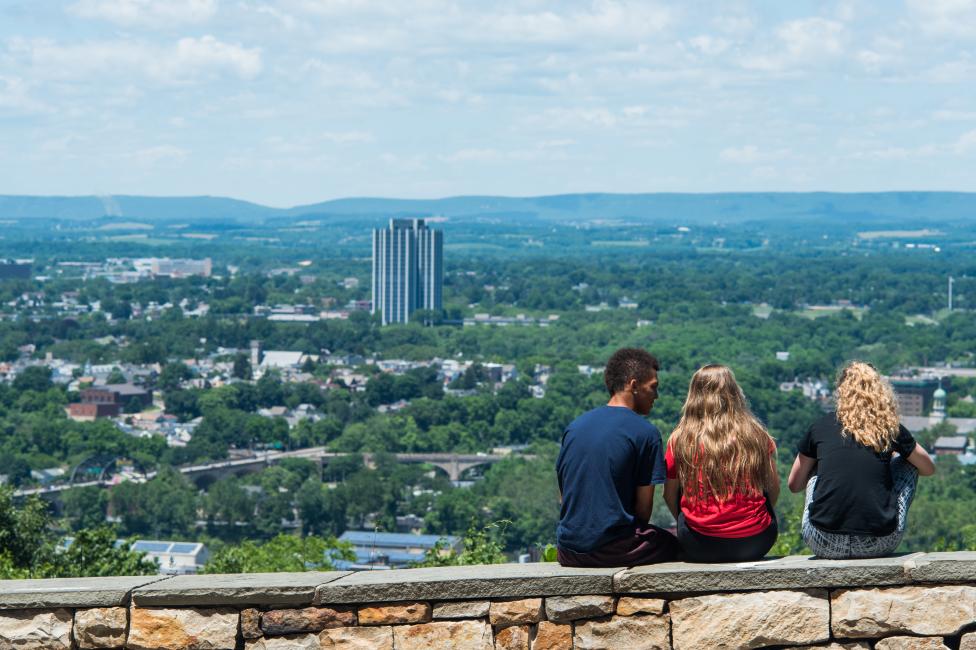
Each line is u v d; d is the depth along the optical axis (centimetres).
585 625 897
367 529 13212
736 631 892
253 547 3684
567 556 928
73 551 2934
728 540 927
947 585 887
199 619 895
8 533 2867
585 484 921
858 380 952
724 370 947
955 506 10150
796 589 894
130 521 13000
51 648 897
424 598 898
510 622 898
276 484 15000
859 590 891
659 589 893
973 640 884
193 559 9444
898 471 961
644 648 895
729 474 923
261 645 894
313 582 902
